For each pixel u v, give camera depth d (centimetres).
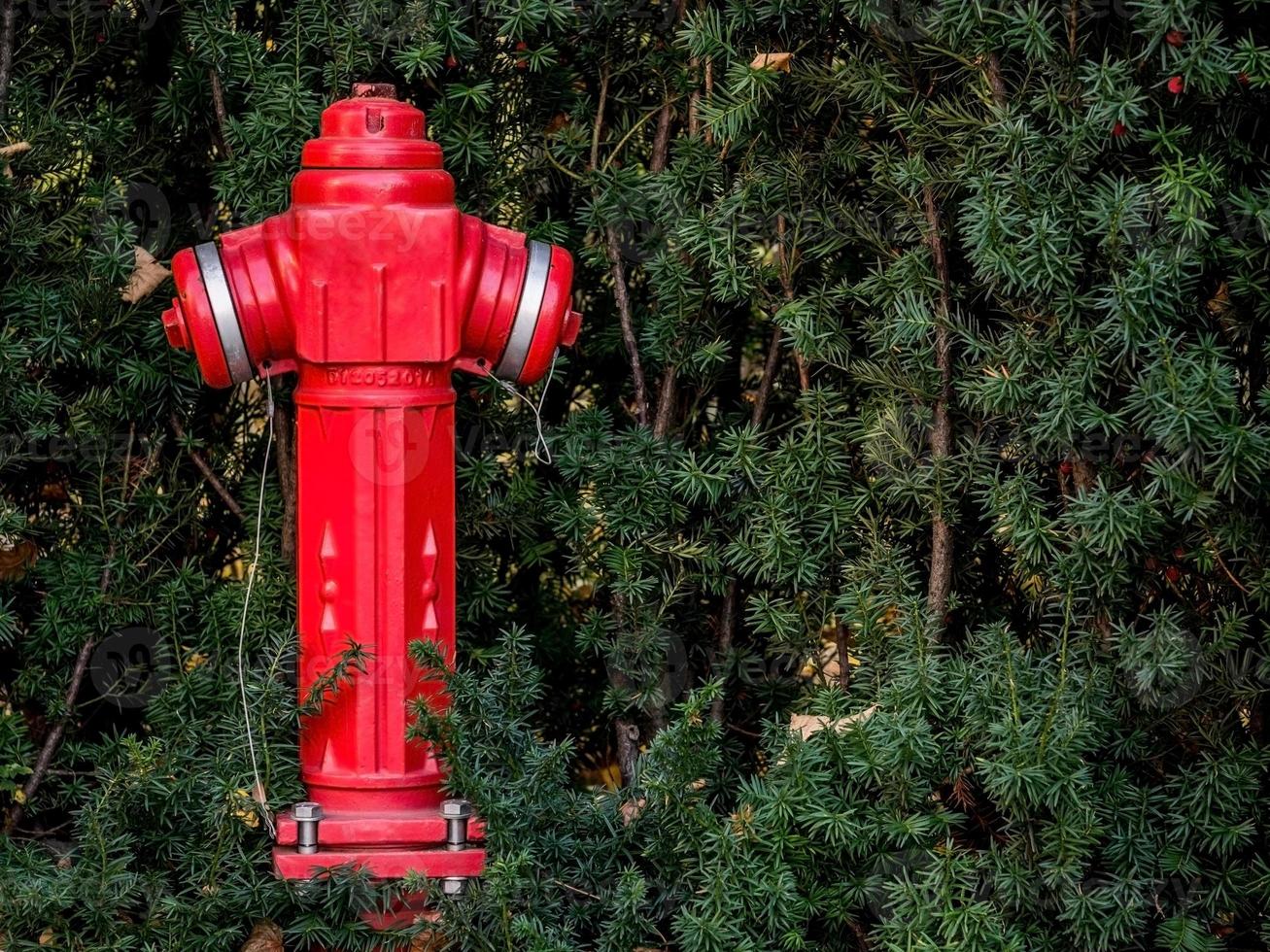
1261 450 267
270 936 285
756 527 324
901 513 325
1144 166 291
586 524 332
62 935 276
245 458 353
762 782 309
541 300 285
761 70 305
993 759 281
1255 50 265
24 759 315
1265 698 296
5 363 307
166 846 295
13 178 321
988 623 324
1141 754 294
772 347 338
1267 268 281
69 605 324
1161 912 285
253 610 326
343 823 287
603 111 339
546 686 359
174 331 287
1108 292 286
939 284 306
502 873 269
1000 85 294
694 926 271
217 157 342
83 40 325
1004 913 280
